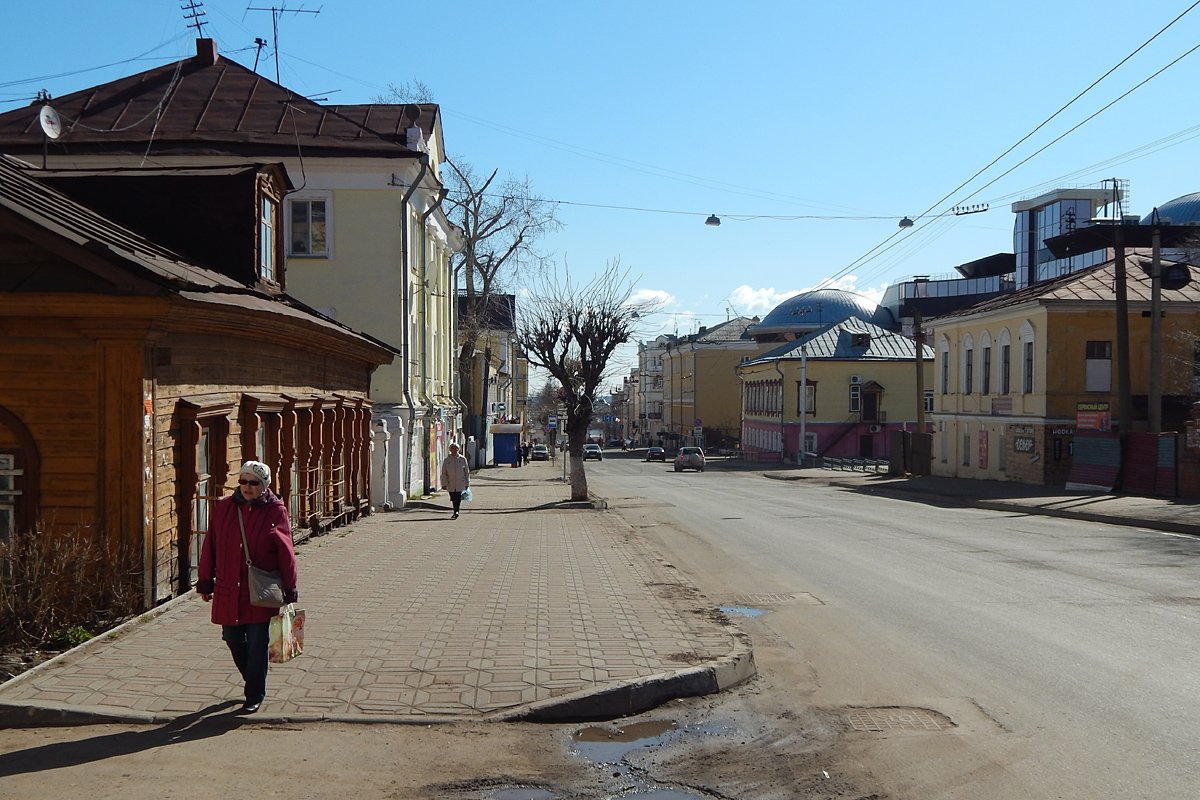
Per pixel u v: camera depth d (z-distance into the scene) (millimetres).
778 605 11117
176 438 9695
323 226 25047
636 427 142125
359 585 11273
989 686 7391
